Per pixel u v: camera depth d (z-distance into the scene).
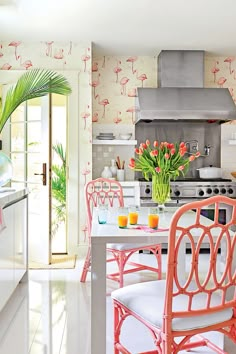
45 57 5.29
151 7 4.11
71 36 5.06
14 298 3.59
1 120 4.25
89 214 4.04
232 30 4.87
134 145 5.99
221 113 5.50
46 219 4.82
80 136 5.33
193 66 5.76
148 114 5.42
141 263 4.87
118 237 2.29
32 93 4.25
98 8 4.12
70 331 2.91
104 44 5.41
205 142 6.10
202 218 3.06
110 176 5.73
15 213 3.62
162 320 1.90
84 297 3.61
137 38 5.16
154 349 2.61
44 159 4.83
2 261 3.14
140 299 2.12
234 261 2.27
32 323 3.05
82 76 5.32
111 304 3.43
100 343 2.25
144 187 5.41
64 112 6.71
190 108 5.49
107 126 5.97
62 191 6.32
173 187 5.50
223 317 2.00
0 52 5.24
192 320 1.92
